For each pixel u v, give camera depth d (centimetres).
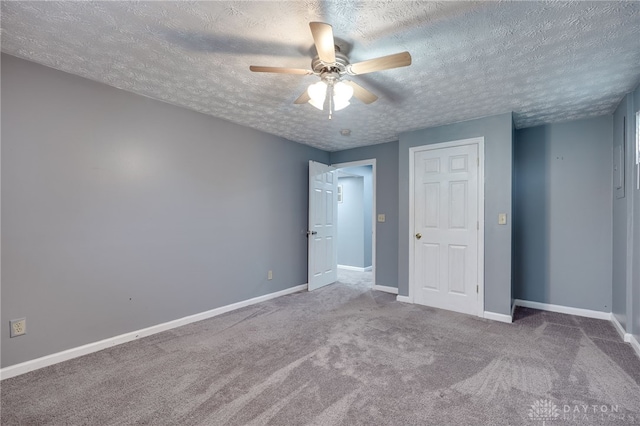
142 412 176
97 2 157
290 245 442
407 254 393
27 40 194
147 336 282
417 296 385
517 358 240
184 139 313
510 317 319
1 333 209
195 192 323
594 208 340
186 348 258
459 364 230
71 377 212
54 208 231
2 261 210
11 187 213
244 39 192
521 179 381
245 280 377
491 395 192
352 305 380
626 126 275
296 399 188
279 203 425
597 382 206
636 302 255
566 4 155
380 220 465
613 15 163
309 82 253
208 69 232
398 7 159
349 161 501
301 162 463
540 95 276
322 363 232
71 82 239
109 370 222
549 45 193
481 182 338
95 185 252
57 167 232
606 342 270
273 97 285
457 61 214
